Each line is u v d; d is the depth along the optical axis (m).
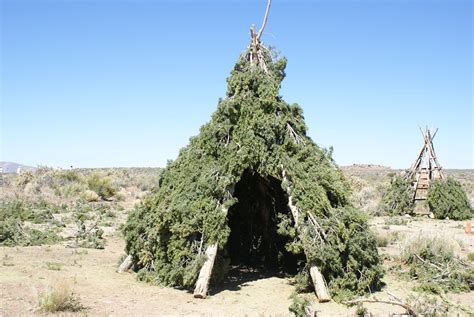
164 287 10.94
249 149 11.13
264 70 12.43
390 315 8.84
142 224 12.04
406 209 29.67
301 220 10.57
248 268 13.81
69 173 38.53
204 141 11.77
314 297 10.43
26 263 12.71
